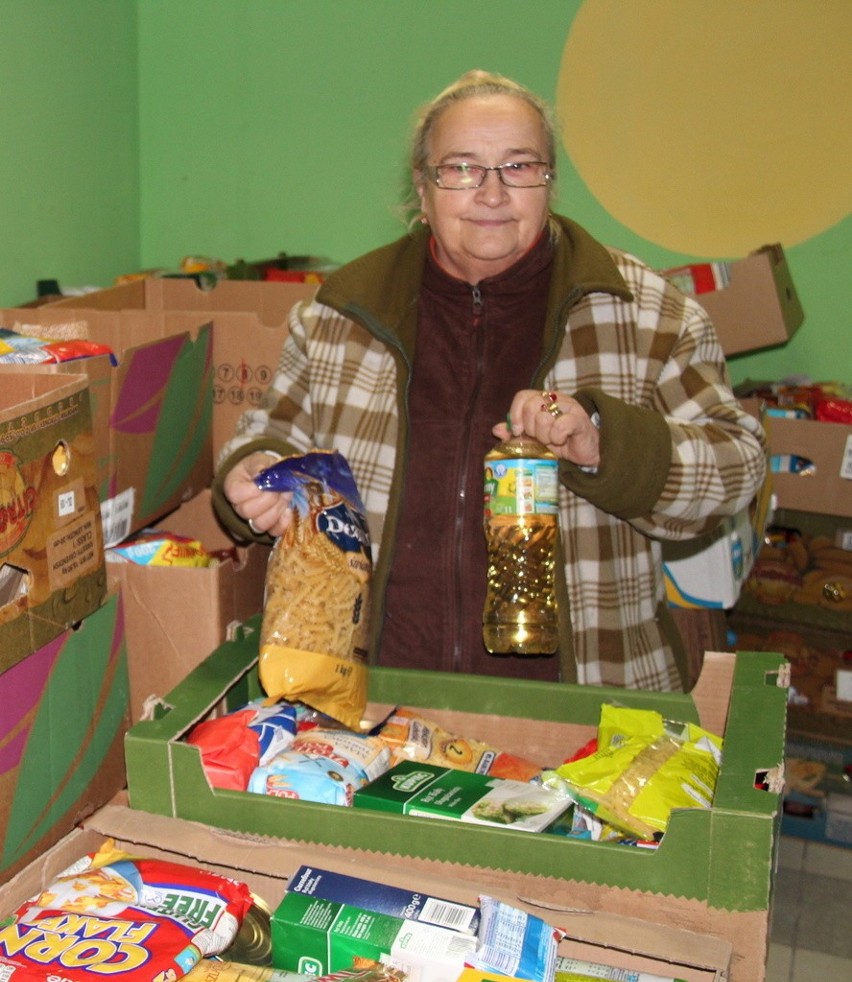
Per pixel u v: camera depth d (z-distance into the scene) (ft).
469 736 4.56
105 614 4.12
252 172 10.57
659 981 2.92
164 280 7.74
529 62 9.93
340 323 5.29
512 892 3.16
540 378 4.88
